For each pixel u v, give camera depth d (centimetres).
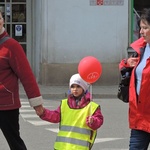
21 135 1291
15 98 838
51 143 1205
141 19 729
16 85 840
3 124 838
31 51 2314
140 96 730
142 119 733
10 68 832
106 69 2200
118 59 2209
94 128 767
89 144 777
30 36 2319
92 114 772
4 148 1157
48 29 2184
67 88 2147
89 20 2189
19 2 2314
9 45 823
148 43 734
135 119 737
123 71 761
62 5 2178
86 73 758
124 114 1623
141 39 755
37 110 822
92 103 779
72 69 2197
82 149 767
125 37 2205
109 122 1480
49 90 2091
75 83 779
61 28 2186
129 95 746
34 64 2309
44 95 2005
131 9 2238
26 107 1752
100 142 1218
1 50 823
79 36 2192
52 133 1317
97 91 2061
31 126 1410
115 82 2208
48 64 2191
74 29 2189
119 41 2205
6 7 2317
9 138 849
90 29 2192
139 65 738
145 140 740
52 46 2189
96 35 2198
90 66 755
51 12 2181
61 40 2192
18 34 2320
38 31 2270
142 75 728
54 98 2002
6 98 830
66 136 777
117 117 1566
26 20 2317
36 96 827
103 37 2200
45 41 2189
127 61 757
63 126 784
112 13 2194
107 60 2208
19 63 825
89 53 2202
